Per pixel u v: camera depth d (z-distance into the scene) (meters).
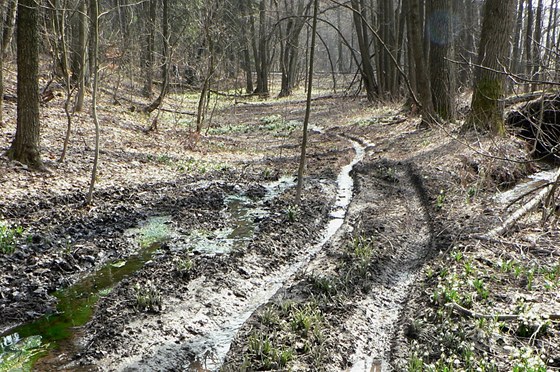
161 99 19.39
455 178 11.27
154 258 7.82
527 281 6.25
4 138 13.01
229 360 5.14
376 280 6.95
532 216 8.52
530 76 7.39
